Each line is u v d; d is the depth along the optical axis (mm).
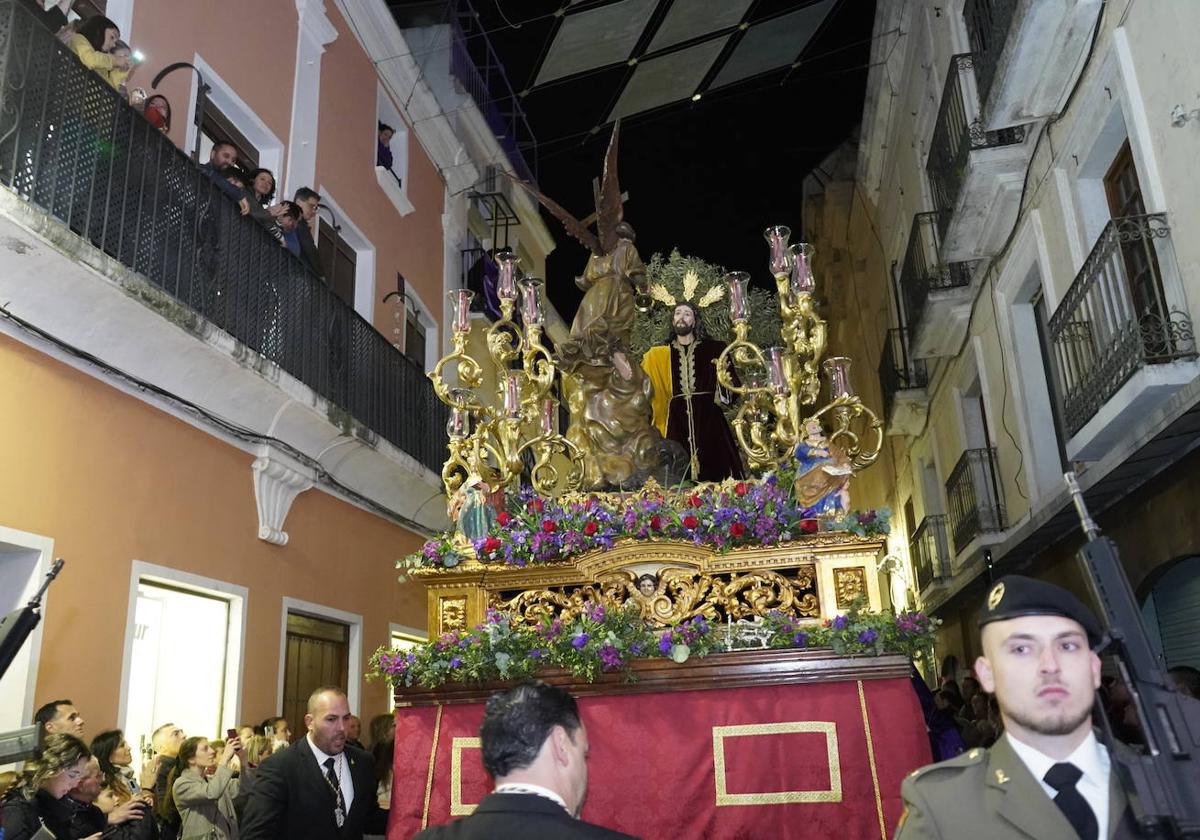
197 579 7426
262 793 4523
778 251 5391
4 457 5703
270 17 9906
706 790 4172
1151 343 6250
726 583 4766
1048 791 2160
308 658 9359
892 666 4238
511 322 5617
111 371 6574
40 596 3381
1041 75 7727
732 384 5539
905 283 13102
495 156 16438
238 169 8500
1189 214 6117
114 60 6766
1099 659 2273
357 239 11469
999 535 10609
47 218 5566
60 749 4246
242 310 7953
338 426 9133
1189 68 5945
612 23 11867
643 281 5891
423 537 12250
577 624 4297
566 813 2307
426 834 2352
